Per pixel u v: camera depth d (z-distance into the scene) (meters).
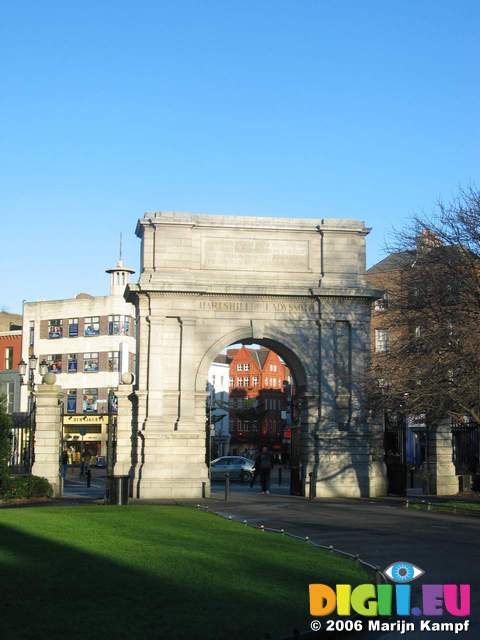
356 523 28.31
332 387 41.56
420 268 38.03
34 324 90.81
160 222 40.62
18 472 42.25
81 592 14.43
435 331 35.84
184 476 39.62
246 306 41.16
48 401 39.47
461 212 39.31
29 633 11.80
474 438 49.25
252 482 50.44
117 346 86.06
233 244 41.31
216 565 17.28
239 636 12.12
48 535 20.86
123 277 87.75
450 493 43.19
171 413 40.12
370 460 41.44
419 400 35.06
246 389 141.38
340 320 41.75
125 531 22.34
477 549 22.11
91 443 85.31
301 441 41.69
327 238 41.91
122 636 11.81
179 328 40.59
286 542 21.73
